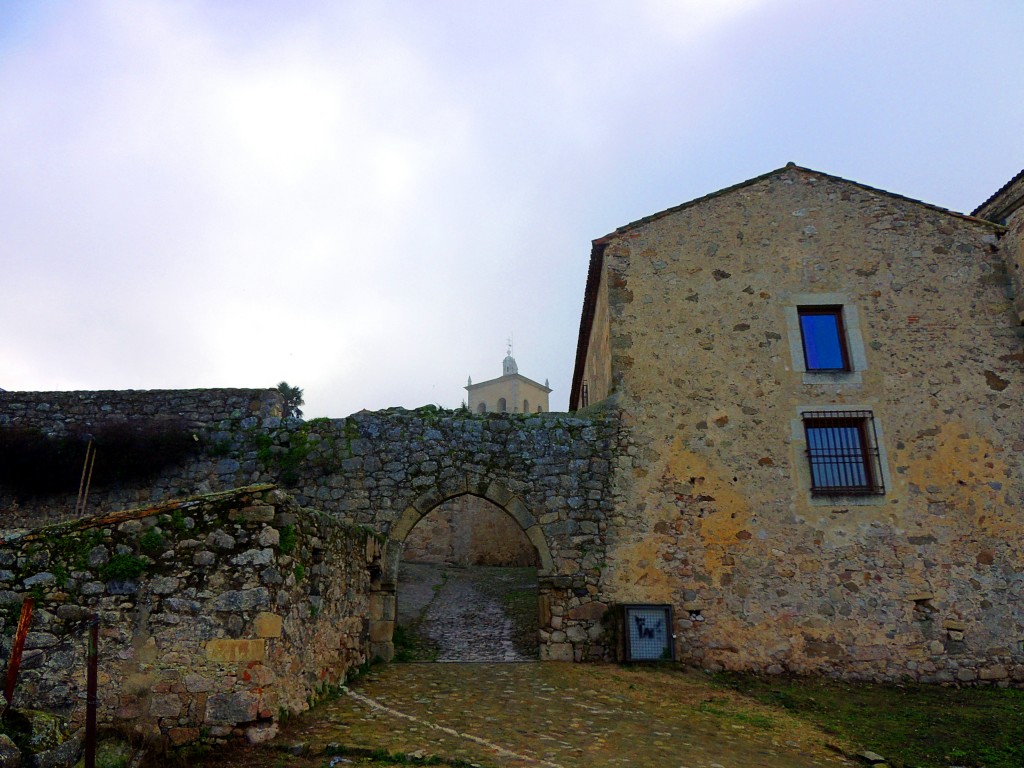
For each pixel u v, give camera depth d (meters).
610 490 10.05
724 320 10.69
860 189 11.23
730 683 8.64
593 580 9.67
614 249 11.06
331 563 6.89
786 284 10.81
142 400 10.77
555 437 10.34
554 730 5.91
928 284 10.74
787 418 10.23
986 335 10.50
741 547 9.73
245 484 10.23
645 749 5.52
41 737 4.27
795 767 5.44
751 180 11.32
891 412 10.19
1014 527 9.72
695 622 9.45
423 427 10.48
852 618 9.41
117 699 4.90
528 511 10.02
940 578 9.53
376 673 8.13
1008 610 9.40
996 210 12.46
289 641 5.51
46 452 10.19
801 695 8.21
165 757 4.69
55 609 5.09
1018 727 6.94
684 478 10.05
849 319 10.62
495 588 15.33
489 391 49.06
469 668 8.65
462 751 5.09
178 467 10.36
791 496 9.90
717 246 11.02
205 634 5.04
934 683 9.09
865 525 9.75
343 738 5.18
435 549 19.98
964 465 9.96
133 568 5.16
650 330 10.68
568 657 9.35
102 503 10.16
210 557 5.22
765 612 9.46
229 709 4.90
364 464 10.29
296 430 10.52
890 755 6.03
